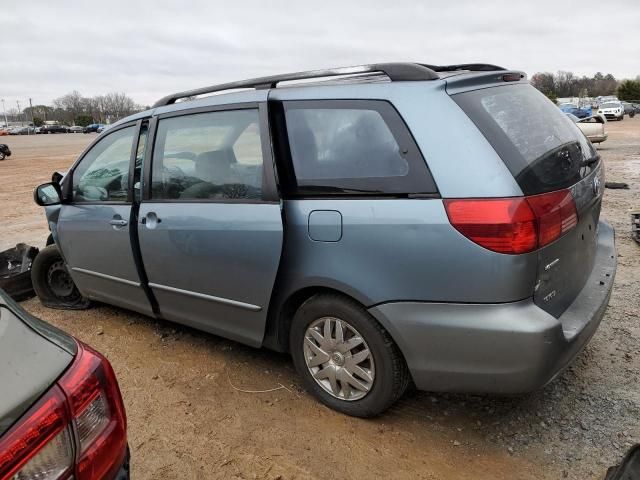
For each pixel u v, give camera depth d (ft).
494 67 10.50
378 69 8.68
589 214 9.26
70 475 4.76
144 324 13.98
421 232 7.76
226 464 8.44
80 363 5.25
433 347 8.00
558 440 8.60
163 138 11.18
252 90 9.90
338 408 9.50
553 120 9.52
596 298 8.90
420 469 8.12
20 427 4.39
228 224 9.77
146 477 8.25
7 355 4.85
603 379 10.20
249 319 10.17
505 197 7.29
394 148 8.14
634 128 95.50
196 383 10.90
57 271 15.31
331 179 8.68
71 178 13.43
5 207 36.94
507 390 7.75
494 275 7.36
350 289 8.49
